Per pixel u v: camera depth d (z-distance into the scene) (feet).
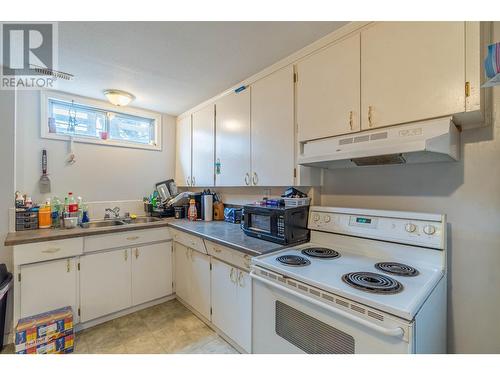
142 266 7.54
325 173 6.19
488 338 3.95
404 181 4.86
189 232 6.89
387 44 4.10
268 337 4.23
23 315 5.63
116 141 9.14
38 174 7.47
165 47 5.36
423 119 3.74
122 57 5.78
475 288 4.06
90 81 7.08
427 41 3.67
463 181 4.18
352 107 4.55
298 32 4.85
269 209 5.56
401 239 4.34
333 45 4.87
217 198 9.09
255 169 6.67
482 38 3.41
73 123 8.29
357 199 5.59
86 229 6.76
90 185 8.54
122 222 8.55
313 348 3.53
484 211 3.98
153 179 10.12
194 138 9.39
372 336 2.93
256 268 4.38
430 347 3.24
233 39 5.08
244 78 6.95
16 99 6.73
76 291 6.35
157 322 6.88
